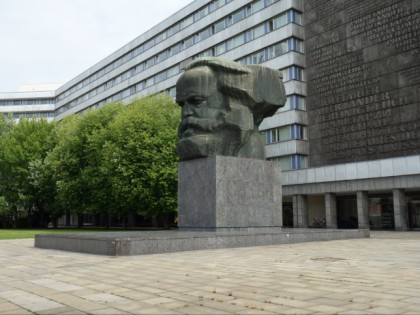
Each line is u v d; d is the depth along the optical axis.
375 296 6.95
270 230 19.48
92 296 7.14
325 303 6.46
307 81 44.00
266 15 47.56
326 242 18.91
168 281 8.52
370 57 37.34
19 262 12.29
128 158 36.91
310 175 39.00
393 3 35.81
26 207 52.94
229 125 19.20
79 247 15.23
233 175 18.81
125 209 40.56
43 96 100.88
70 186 43.94
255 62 49.22
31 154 50.66
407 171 31.59
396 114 34.78
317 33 43.06
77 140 44.94
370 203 38.25
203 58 20.09
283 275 9.16
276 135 46.09
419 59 33.62
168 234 16.53
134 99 47.25
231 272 9.64
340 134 39.59
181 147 19.47
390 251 14.52
